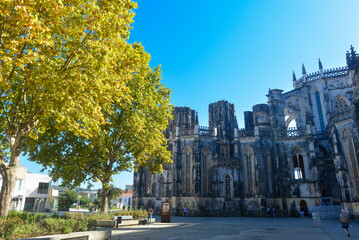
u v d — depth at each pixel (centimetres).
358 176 4003
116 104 2361
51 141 2391
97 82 1496
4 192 1600
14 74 1417
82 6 1477
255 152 5306
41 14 1327
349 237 1844
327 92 6438
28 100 1667
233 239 1716
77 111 1473
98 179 2692
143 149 2545
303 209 4738
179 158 5259
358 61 4206
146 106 2541
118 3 1664
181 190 5103
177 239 1675
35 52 1334
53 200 7875
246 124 7369
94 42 1458
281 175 5134
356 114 3941
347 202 4047
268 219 4194
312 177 4866
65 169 2442
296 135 5359
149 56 2536
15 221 1324
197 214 4803
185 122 7212
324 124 6331
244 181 5250
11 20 1156
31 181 6462
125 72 1916
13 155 1653
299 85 7525
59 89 1345
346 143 4284
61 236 1259
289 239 1736
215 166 5194
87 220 1805
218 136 6488
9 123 1708
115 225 2436
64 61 1561
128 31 1836
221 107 7131
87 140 2386
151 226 2658
